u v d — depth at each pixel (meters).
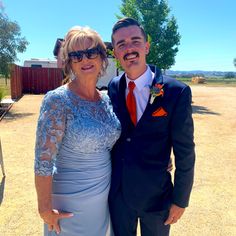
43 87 26.03
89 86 2.30
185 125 2.25
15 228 3.89
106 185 2.41
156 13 17.53
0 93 15.65
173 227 3.97
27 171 5.88
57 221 2.26
